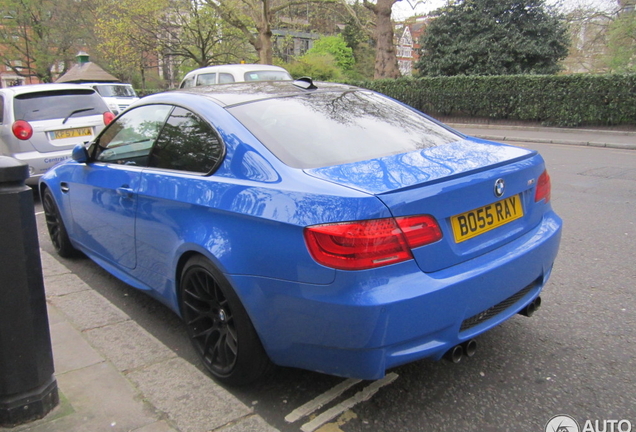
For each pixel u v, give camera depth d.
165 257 3.15
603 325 3.50
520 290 2.79
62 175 4.56
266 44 24.89
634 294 3.96
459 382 2.89
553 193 7.41
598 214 6.21
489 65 22.84
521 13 23.03
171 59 39.22
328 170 2.54
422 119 3.50
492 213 2.68
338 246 2.20
